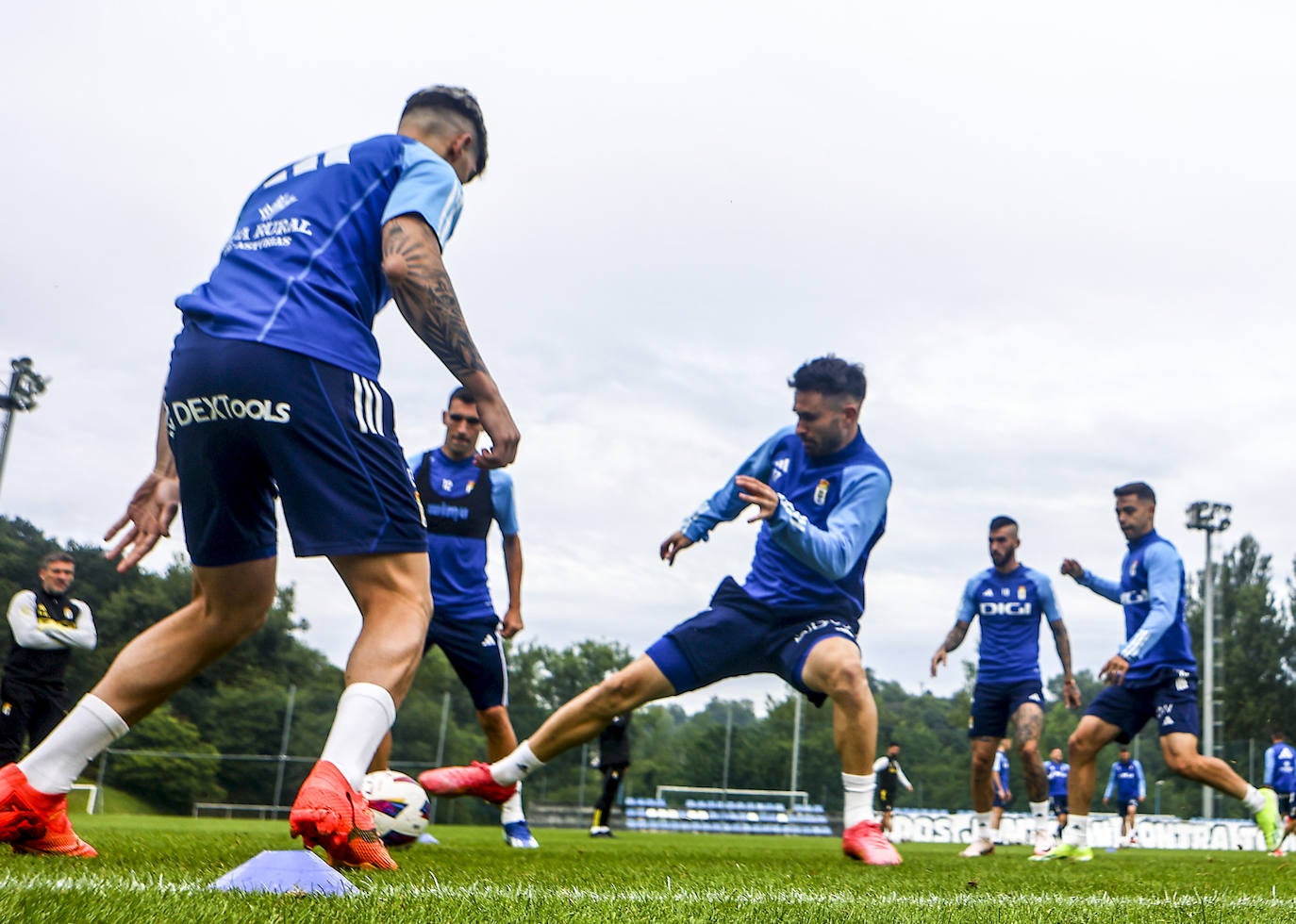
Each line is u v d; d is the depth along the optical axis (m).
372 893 2.17
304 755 29.23
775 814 31.39
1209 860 7.83
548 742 5.31
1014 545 8.88
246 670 44.56
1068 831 7.68
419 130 3.15
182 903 1.86
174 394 2.79
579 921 1.90
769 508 4.65
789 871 4.00
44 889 1.94
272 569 3.06
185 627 3.07
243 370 2.67
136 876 2.46
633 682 5.17
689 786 33.78
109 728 3.00
